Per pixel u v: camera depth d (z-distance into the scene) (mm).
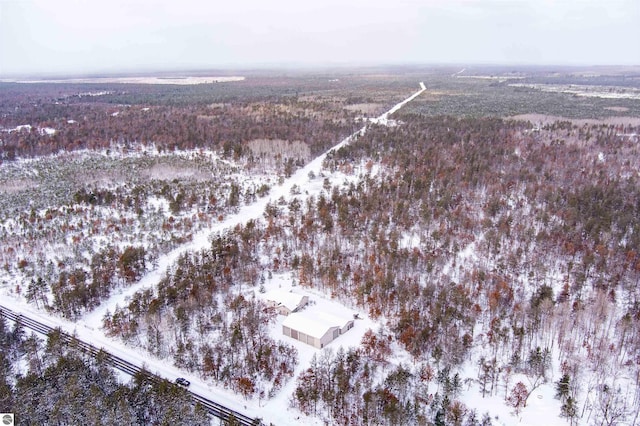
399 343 80938
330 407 67688
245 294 96062
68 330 87000
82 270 101375
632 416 64750
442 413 62969
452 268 101188
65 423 60875
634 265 95250
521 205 125188
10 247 112188
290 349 78750
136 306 88375
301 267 102500
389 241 106938
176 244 116938
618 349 78125
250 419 65750
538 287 93188
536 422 64750
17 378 70000
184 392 65938
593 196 125938
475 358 77750
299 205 132000
